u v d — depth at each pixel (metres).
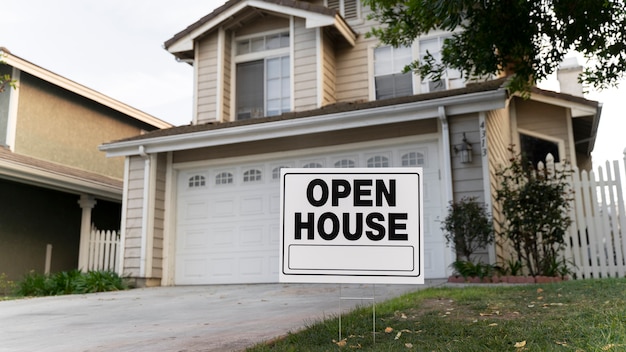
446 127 8.58
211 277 10.25
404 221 3.15
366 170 3.23
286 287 8.34
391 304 4.91
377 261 3.13
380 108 8.80
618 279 5.99
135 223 10.55
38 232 12.77
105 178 14.66
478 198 8.23
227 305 6.39
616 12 5.31
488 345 3.20
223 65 11.84
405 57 11.28
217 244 10.34
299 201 3.24
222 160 10.51
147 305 6.78
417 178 3.19
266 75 11.79
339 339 3.47
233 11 11.67
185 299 7.34
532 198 7.68
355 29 11.82
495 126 9.48
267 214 10.05
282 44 11.83
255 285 9.29
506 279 7.29
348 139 9.56
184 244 10.60
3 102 12.79
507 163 11.02
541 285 5.93
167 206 10.75
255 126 9.67
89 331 4.82
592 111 11.39
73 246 13.80
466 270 7.50
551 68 5.86
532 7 5.38
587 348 2.96
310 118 9.27
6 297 8.92
